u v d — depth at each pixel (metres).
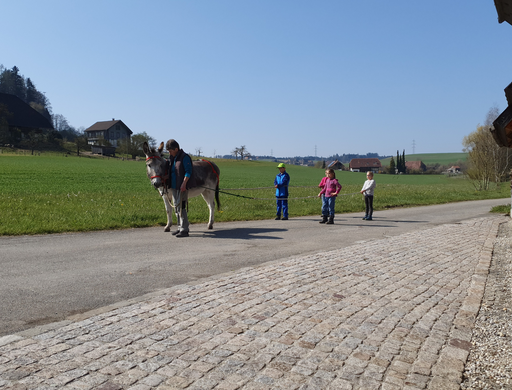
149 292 5.64
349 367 3.53
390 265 7.35
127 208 15.78
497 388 3.25
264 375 3.38
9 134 118.38
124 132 165.38
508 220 14.94
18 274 6.40
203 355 3.72
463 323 4.56
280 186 14.58
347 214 17.53
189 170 10.33
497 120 5.25
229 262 7.50
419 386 3.24
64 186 31.56
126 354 3.71
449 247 9.23
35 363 3.51
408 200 25.36
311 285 5.96
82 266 6.99
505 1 6.13
